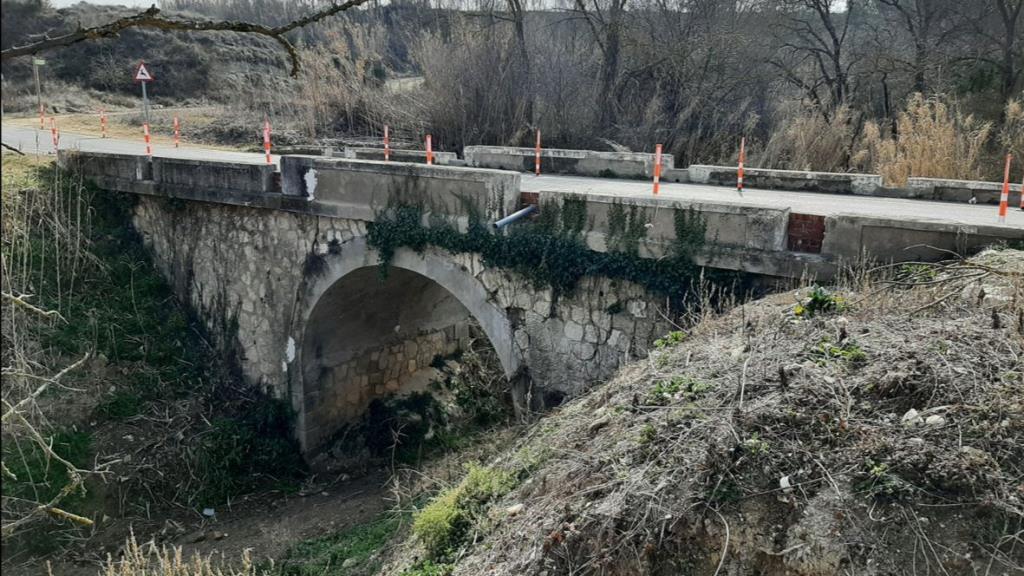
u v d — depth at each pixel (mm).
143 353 13305
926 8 22375
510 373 9633
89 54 35594
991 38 19969
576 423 6516
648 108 20656
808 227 7512
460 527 6449
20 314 12188
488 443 10820
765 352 5664
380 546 8906
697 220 7902
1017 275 5684
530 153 14734
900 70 20594
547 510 5352
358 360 13773
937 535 4156
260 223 12852
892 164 14172
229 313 13789
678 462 4918
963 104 18656
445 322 15578
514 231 9211
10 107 30297
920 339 5340
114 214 15219
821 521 4352
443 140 22719
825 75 22516
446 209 9961
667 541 4621
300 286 12430
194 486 11805
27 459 10602
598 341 8805
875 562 4137
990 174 14820
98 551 10203
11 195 14180
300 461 13078
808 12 26250
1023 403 4582
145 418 12289
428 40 24250
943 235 6797
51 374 11977
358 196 10984
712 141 19812
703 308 7348
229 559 10031
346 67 26344
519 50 22891
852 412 4871
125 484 11242
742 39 21266
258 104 28656
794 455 4703
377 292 13008
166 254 14672
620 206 8391
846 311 6094
